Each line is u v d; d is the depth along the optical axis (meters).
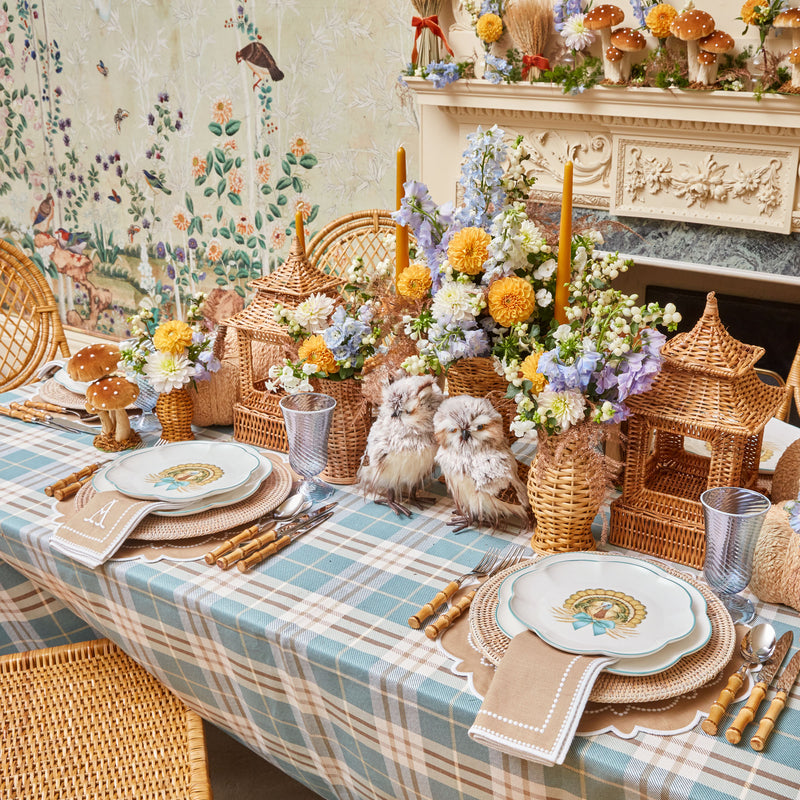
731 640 0.95
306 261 1.49
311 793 1.78
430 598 1.10
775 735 0.86
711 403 1.10
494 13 2.64
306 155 3.36
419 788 1.01
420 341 1.24
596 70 2.52
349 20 3.06
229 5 3.29
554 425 1.08
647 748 0.84
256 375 1.61
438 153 3.03
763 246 2.55
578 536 1.16
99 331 4.26
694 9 2.31
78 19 3.69
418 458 1.28
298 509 1.31
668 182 2.61
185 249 3.81
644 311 1.07
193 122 3.57
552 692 0.87
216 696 1.21
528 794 0.90
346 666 0.98
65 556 1.24
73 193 4.05
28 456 1.52
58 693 1.33
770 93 2.26
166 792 1.16
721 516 0.94
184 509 1.26
